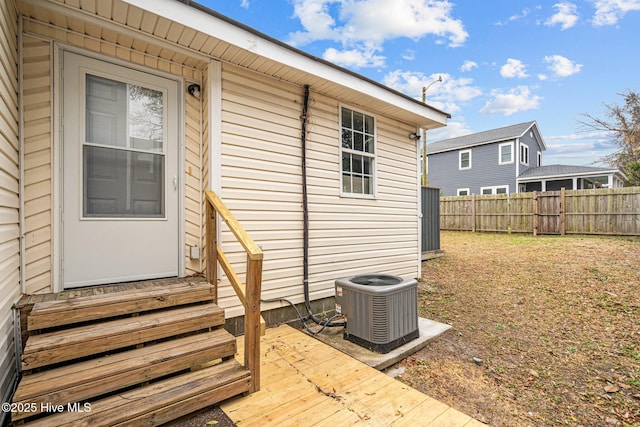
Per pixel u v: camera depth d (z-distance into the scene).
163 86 2.94
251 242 2.15
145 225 2.80
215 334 2.31
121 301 2.18
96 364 1.85
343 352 2.92
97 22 2.38
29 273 2.28
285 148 3.63
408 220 5.33
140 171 2.80
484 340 3.40
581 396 2.44
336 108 4.21
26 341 1.99
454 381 2.64
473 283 5.41
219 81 3.07
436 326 3.64
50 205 2.37
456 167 19.30
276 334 3.27
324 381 2.33
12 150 2.04
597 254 6.58
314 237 3.96
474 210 12.18
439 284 5.43
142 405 1.69
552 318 3.87
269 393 2.15
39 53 2.34
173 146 2.98
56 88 2.40
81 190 2.51
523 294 4.71
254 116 3.35
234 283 2.38
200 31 2.57
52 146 2.38
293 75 3.47
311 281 3.92
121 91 2.71
